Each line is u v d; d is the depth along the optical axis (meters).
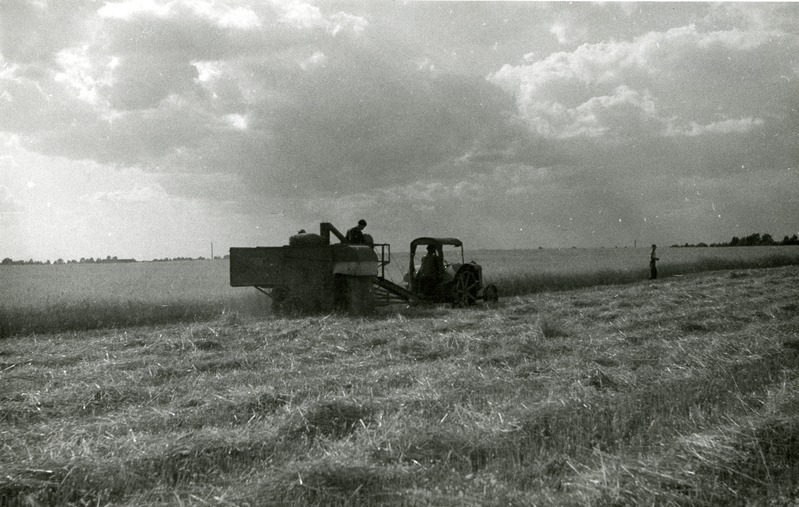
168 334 12.09
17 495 4.65
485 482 4.70
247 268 15.94
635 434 5.84
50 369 9.21
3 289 26.30
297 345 11.01
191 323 15.12
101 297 19.55
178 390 7.82
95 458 5.18
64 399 7.38
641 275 32.19
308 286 16.16
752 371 8.29
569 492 4.58
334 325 12.97
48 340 12.76
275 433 5.84
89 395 7.48
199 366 9.35
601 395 7.15
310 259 16.17
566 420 6.11
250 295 19.44
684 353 9.80
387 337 11.70
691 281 27.19
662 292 20.97
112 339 12.07
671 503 4.38
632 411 6.43
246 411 6.70
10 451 5.42
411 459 5.19
